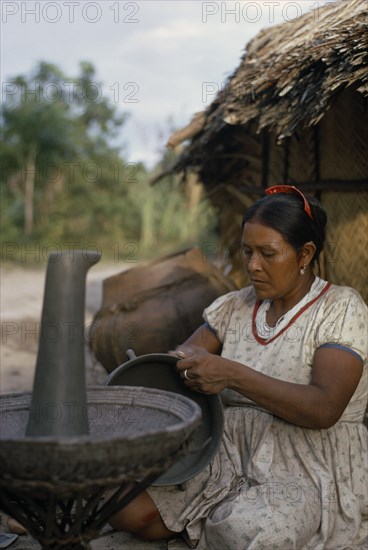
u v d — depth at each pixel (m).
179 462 2.39
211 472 2.44
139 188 17.48
